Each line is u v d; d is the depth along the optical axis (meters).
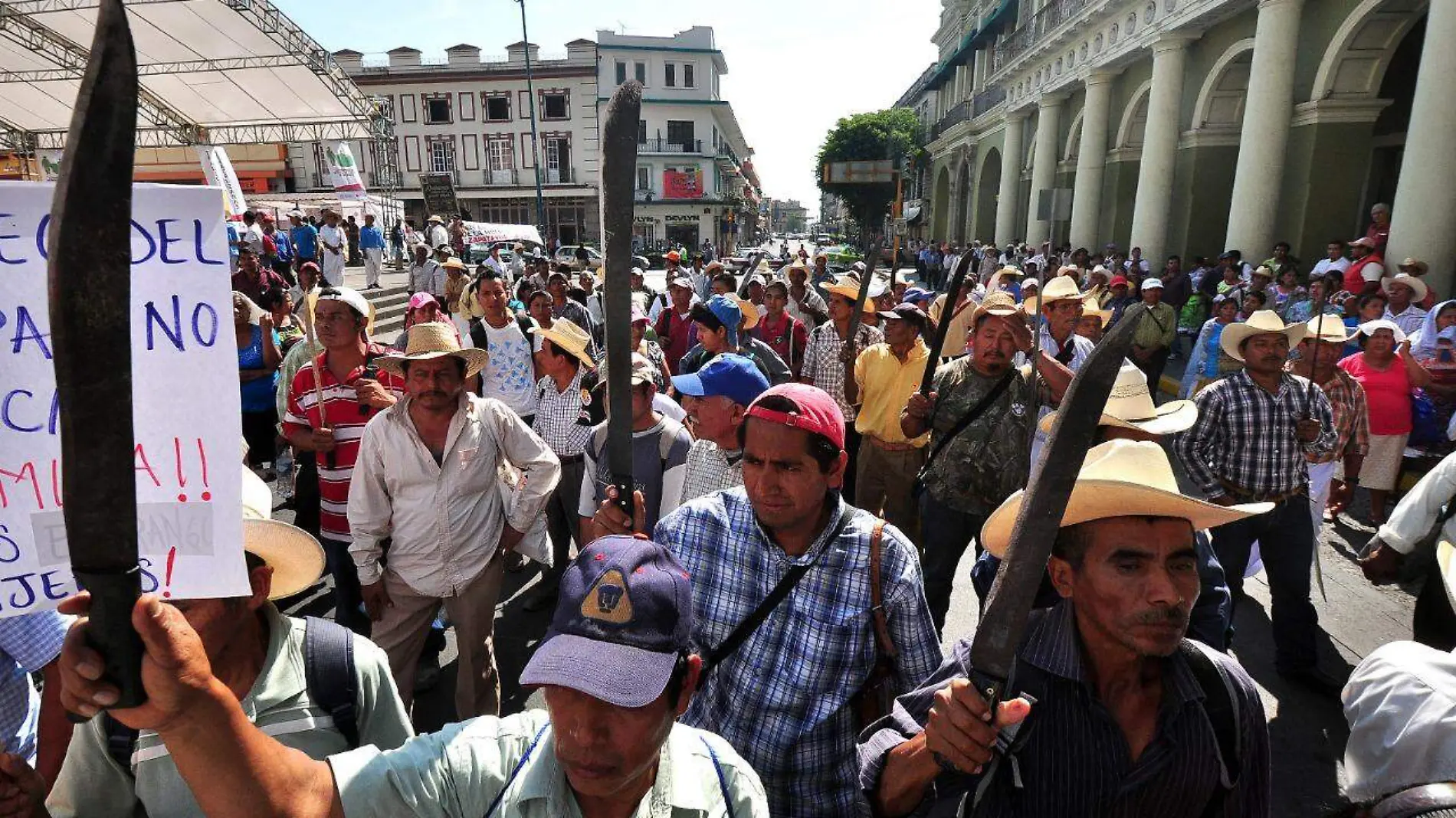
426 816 1.17
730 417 2.87
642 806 1.26
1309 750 3.39
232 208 14.40
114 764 1.47
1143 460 1.57
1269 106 12.41
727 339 5.05
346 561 3.91
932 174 44.88
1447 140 9.35
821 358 5.82
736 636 1.90
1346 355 8.06
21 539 1.18
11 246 1.13
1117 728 1.47
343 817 1.10
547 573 4.64
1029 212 24.89
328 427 3.77
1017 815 1.49
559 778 1.22
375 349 3.88
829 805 1.88
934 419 3.82
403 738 1.74
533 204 49.22
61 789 1.49
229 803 0.97
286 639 1.62
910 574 1.91
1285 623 3.80
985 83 32.62
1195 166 15.91
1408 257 9.69
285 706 1.58
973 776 1.50
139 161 32.50
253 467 7.09
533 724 1.30
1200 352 8.19
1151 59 17.27
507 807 1.20
